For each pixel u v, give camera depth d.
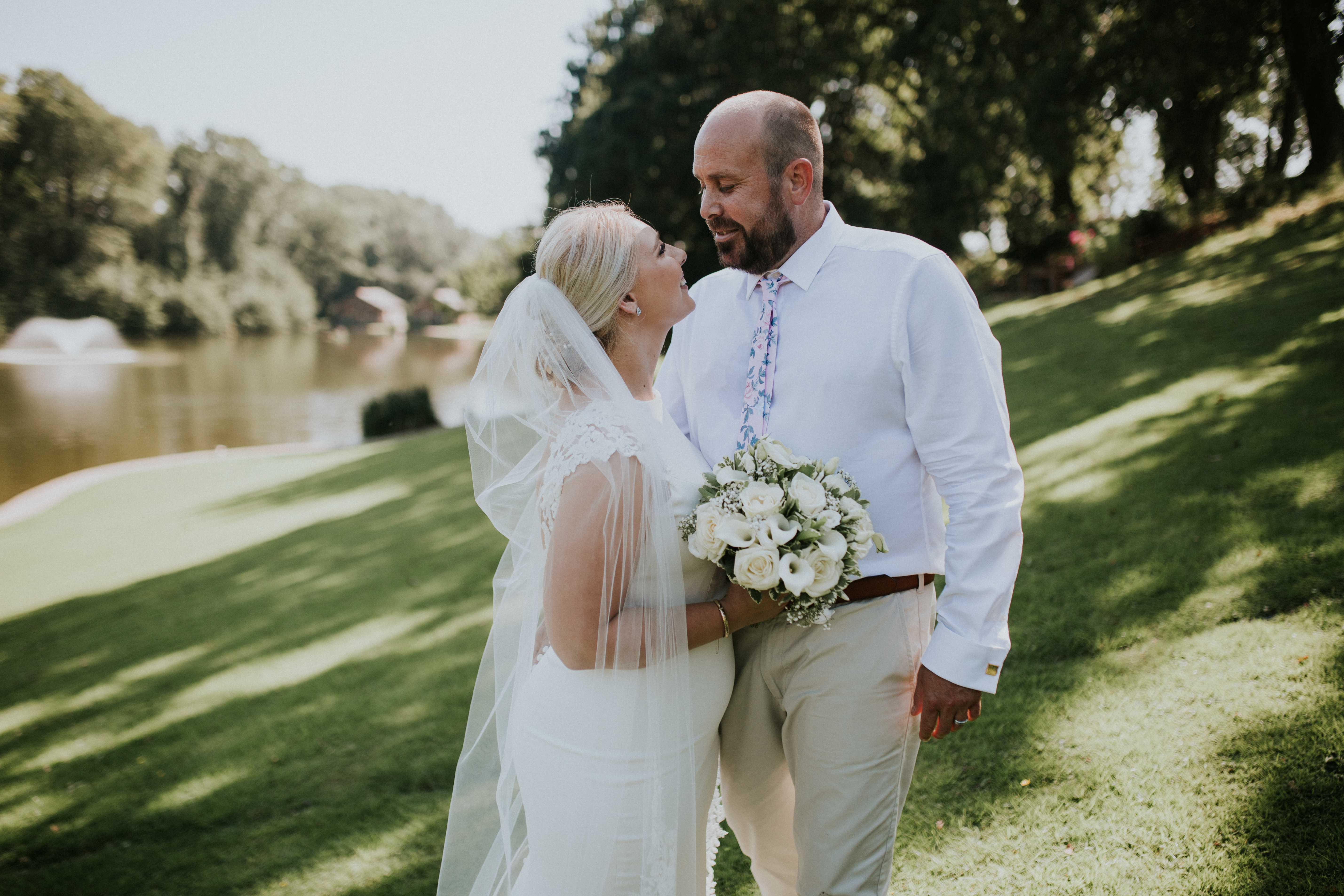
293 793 3.31
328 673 4.57
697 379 2.00
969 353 1.64
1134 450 4.78
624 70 23.34
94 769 3.96
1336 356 5.26
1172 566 3.32
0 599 8.17
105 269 56.91
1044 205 24.08
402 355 55.78
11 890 2.99
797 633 1.73
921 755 2.63
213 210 67.94
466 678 4.09
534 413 1.83
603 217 1.77
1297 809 2.01
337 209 86.12
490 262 89.75
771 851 1.96
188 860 2.99
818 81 21.72
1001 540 1.62
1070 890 1.98
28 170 55.41
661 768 1.63
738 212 1.76
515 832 1.89
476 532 7.12
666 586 1.62
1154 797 2.19
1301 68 13.32
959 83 18.19
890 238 1.75
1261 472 3.91
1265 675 2.52
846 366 1.72
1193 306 8.51
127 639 6.11
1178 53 14.18
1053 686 2.80
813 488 1.58
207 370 43.09
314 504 10.21
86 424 24.78
